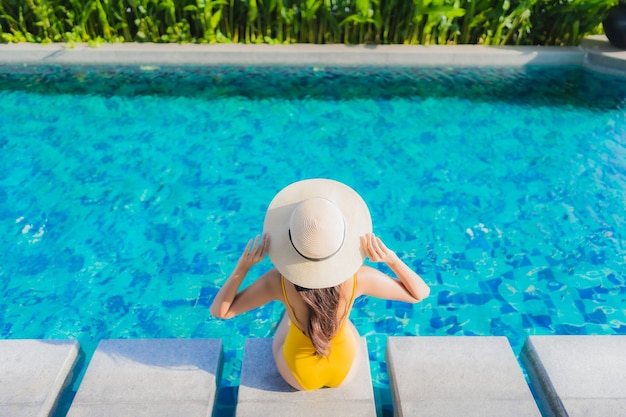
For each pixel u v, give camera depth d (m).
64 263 5.19
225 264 5.24
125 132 7.35
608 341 3.83
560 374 3.59
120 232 5.60
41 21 9.01
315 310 2.74
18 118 7.61
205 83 8.72
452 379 3.54
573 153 7.01
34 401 3.39
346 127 7.56
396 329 4.57
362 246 2.87
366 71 9.17
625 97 8.42
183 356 3.70
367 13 8.93
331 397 3.36
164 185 6.33
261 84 8.72
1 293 4.85
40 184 6.28
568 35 9.52
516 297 4.89
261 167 6.69
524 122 7.72
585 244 5.50
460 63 9.32
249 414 3.27
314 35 9.50
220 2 8.83
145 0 8.81
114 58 9.15
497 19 9.29
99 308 4.73
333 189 2.95
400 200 6.13
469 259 5.32
